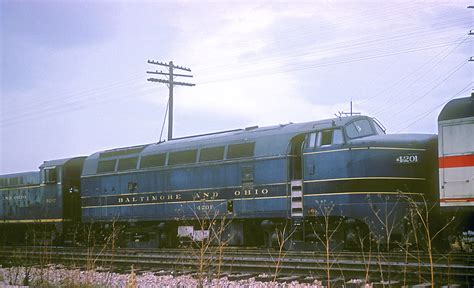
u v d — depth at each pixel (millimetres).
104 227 28953
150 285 15656
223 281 15297
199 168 24234
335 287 13531
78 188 31375
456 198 17047
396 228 18516
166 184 25594
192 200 24359
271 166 21781
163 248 25797
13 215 33906
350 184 19688
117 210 27906
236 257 18719
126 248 26203
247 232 23031
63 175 30844
